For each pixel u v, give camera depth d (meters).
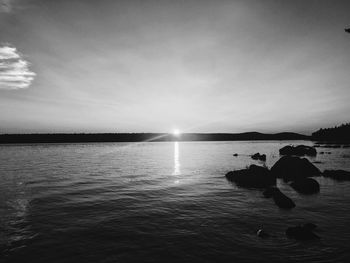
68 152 72.81
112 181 23.66
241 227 11.21
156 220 12.22
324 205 14.83
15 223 11.75
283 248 9.01
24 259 8.34
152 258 8.37
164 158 50.66
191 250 8.94
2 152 72.56
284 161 26.84
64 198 16.75
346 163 37.59
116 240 9.83
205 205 15.02
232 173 24.97
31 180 24.02
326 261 8.05
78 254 8.67
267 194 17.30
